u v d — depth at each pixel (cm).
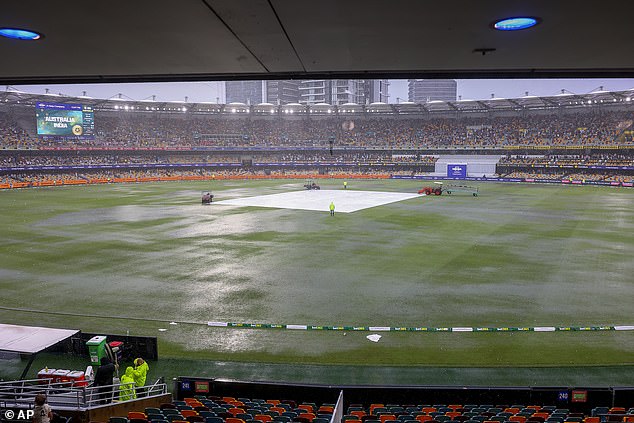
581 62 794
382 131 13650
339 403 976
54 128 9981
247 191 8519
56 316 2267
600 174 10425
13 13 567
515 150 11875
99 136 11938
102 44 702
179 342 1980
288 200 6981
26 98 10062
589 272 3011
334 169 13125
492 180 11194
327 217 5328
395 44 707
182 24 613
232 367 1756
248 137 13425
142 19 591
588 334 2045
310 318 2236
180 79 932
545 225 4797
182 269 3112
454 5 539
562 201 6956
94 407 1186
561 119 12125
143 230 4519
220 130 13462
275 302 2462
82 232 4428
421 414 1188
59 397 1364
